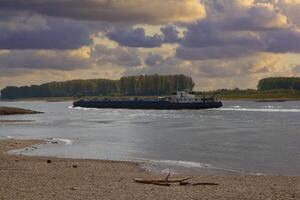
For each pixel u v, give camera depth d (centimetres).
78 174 3894
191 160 5359
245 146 6938
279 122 13262
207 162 5172
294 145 7031
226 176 3959
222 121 13750
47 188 3120
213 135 8950
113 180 3550
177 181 3444
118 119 15312
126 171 4288
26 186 3188
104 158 5556
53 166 4406
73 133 9644
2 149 6303
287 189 3206
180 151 6325
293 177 3884
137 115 17875
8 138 8381
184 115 17562
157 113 19350
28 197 2817
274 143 7350
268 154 5941
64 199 2772
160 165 4862
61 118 16538
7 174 3759
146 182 3422
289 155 5828
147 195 2906
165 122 13325
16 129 10969
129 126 11819
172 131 10038
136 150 6450
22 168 4188
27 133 9712
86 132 9919
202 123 12812
